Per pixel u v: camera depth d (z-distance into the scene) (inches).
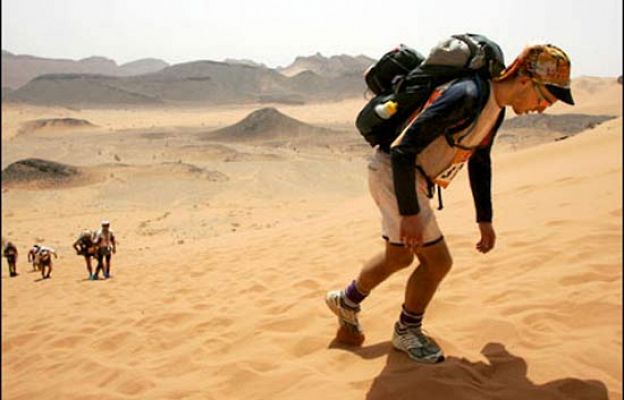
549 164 757.9
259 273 293.6
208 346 178.9
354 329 149.5
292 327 179.5
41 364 211.2
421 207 124.7
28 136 4847.4
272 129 4485.7
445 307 172.6
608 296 157.8
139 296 315.0
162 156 2874.0
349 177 2106.3
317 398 124.6
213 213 1304.1
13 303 383.6
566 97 112.3
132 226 1203.9
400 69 123.3
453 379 122.5
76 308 314.3
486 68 115.6
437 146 120.6
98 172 2006.6
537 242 228.1
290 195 1727.4
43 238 1112.2
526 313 154.6
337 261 280.2
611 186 339.0
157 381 161.6
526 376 124.2
